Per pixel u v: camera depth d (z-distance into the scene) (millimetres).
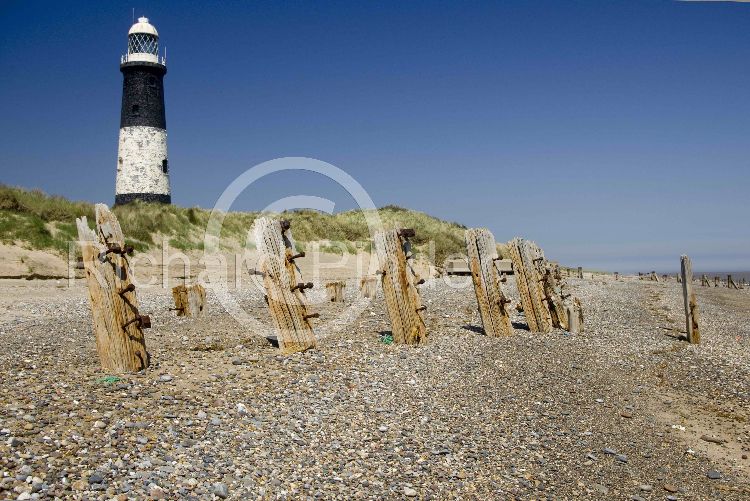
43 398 8250
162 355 11484
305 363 11547
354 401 9688
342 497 6656
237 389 9547
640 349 16219
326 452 7695
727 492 7949
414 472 7480
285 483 6777
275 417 8586
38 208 26812
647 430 10023
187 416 8172
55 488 5863
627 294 34812
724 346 17953
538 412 10266
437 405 10000
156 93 52125
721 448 9477
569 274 57625
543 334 16891
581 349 15391
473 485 7355
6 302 18719
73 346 12117
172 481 6391
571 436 9344
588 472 8133
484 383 11539
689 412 11156
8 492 5680
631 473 8266
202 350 12242
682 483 8125
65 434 7090
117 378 9547
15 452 6461
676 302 31797
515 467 8016
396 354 12992
